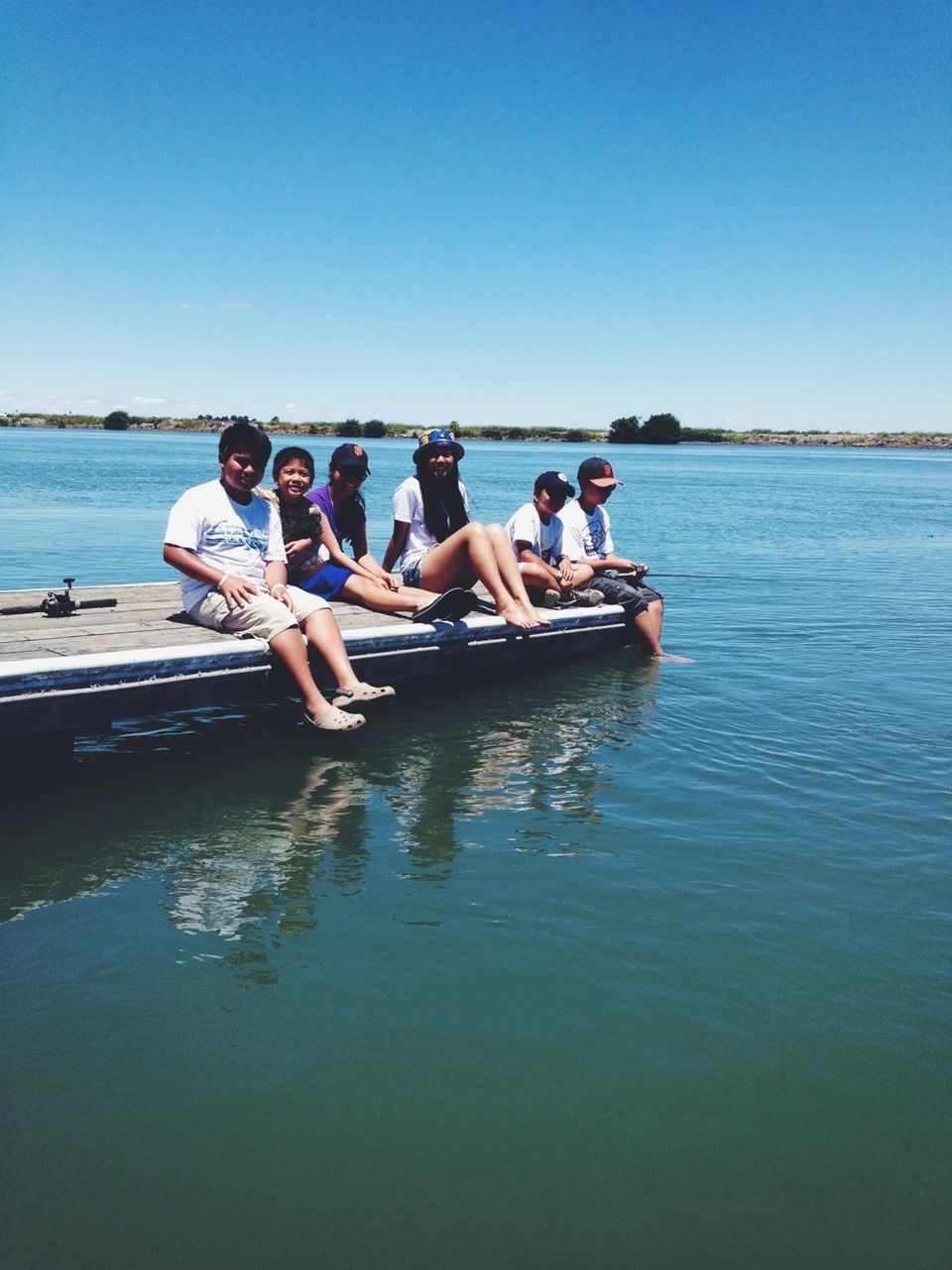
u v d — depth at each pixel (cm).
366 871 366
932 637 845
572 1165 216
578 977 292
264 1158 216
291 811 431
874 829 413
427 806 438
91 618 611
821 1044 262
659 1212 204
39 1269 186
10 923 321
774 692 647
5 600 669
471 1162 217
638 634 796
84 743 535
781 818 425
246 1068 246
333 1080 242
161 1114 229
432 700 626
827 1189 212
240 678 527
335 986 284
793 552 1533
